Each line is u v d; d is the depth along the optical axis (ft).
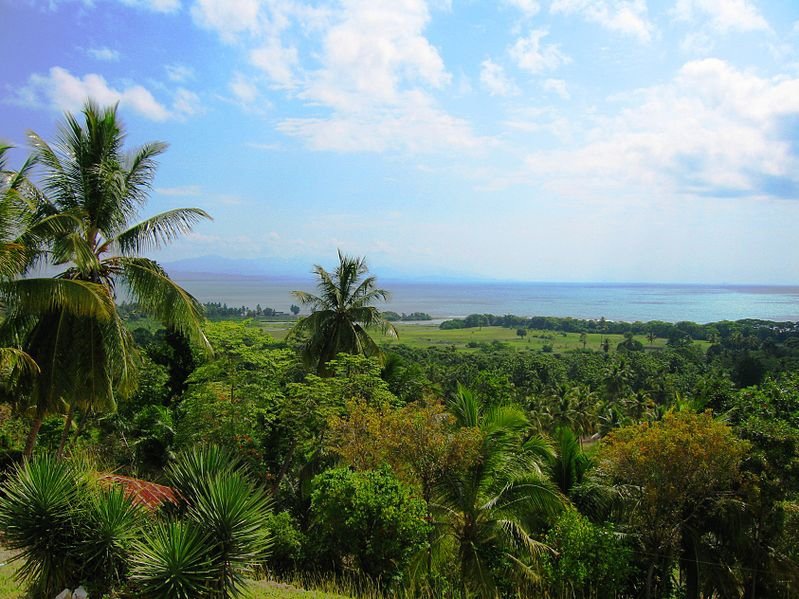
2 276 35.81
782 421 44.93
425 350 358.84
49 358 43.29
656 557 43.39
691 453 40.06
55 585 21.76
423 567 37.81
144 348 86.12
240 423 60.75
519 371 259.80
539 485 40.70
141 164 47.80
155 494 30.09
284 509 63.41
